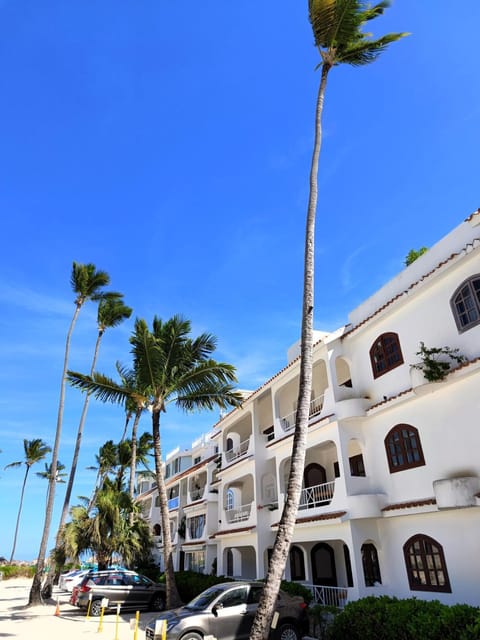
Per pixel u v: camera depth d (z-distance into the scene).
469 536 11.08
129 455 39.19
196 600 12.30
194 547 29.50
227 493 27.64
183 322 20.14
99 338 30.00
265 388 21.08
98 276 27.80
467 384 11.88
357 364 16.45
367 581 14.21
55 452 23.86
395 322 14.82
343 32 13.30
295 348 22.45
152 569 30.06
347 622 10.83
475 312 11.98
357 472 16.50
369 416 14.98
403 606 9.91
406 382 13.98
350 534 13.71
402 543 12.99
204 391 19.81
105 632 14.35
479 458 11.23
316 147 12.95
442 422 12.45
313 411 19.03
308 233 11.96
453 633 8.40
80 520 23.34
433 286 13.41
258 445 21.53
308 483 19.47
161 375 18.89
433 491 12.34
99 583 18.91
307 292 11.34
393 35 13.51
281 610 11.64
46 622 16.55
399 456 13.74
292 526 9.32
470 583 10.86
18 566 54.38
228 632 11.08
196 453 38.91
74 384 19.31
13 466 57.22
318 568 19.09
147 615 17.86
